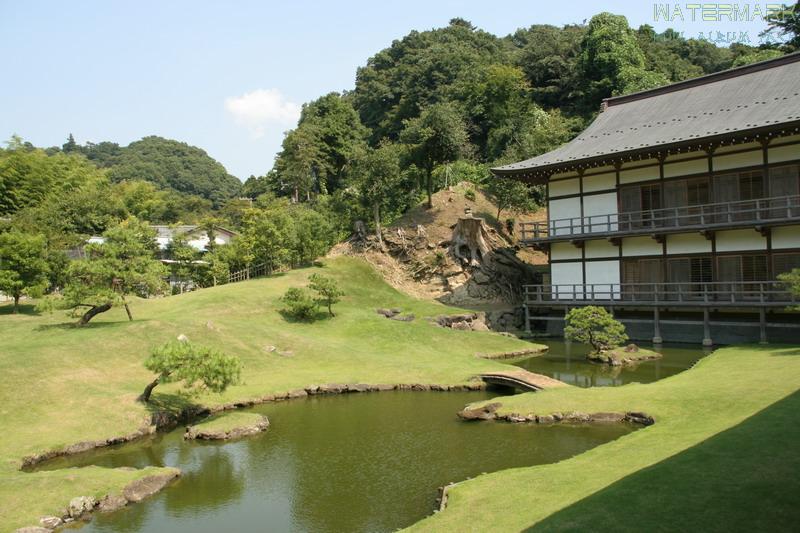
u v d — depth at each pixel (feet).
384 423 75.00
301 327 131.44
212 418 76.33
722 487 38.09
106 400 77.41
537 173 144.15
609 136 140.97
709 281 121.39
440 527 39.24
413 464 58.90
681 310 126.41
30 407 72.84
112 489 52.75
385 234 196.85
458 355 116.98
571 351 125.08
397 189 205.77
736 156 117.91
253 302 140.46
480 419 74.28
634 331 132.98
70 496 50.57
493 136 250.78
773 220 107.76
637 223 131.34
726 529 32.65
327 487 54.13
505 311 156.76
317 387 93.45
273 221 180.86
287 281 161.68
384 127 312.29
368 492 52.54
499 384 93.30
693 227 117.80
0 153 260.62
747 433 48.78
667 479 40.83
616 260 135.44
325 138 279.08
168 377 76.13
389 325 132.57
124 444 69.46
